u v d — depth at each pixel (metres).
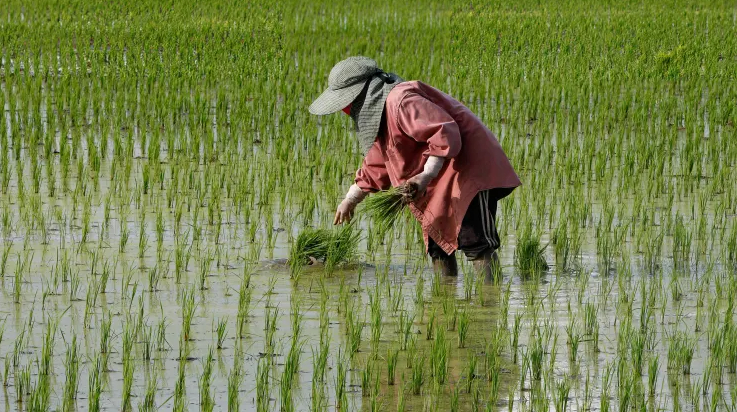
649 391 7.80
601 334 9.21
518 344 8.95
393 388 7.91
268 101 22.69
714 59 29.02
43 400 7.21
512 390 7.78
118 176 16.42
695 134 20.09
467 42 33.00
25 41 30.36
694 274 11.24
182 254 11.62
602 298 10.33
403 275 11.30
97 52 28.66
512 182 10.32
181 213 13.72
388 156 10.34
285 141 18.80
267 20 37.28
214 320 9.55
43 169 16.86
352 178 16.69
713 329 9.01
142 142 18.41
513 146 19.05
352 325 8.88
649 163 17.73
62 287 10.53
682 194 15.56
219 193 14.93
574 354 8.52
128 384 7.58
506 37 33.69
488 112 21.34
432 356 8.18
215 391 7.82
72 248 12.11
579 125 21.58
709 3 43.59
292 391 7.84
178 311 9.80
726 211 14.31
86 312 9.30
